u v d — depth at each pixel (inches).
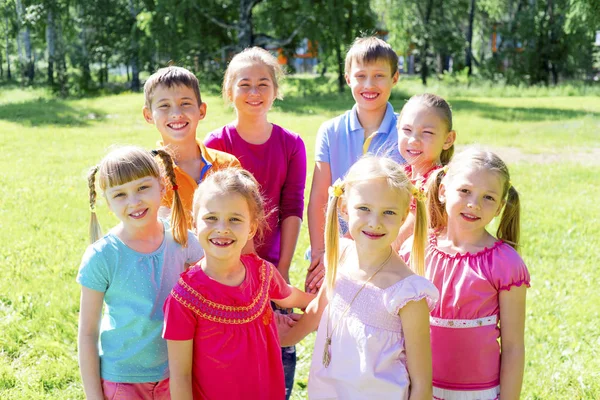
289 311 144.2
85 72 1296.8
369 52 143.4
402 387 97.2
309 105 910.4
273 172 143.5
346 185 105.2
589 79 1582.2
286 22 1074.7
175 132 128.0
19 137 585.9
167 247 110.5
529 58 1544.0
